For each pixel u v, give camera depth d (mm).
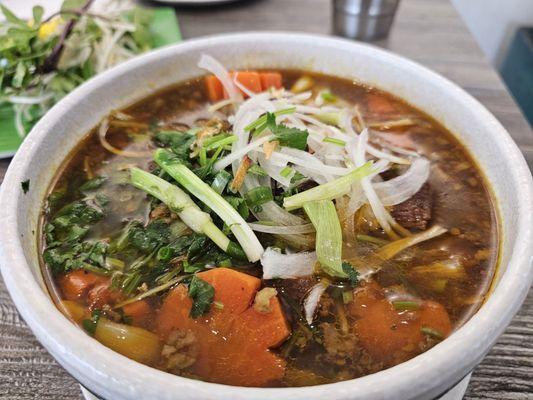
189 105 225
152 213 171
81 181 185
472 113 189
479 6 423
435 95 206
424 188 182
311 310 146
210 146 175
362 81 231
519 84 414
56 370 154
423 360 107
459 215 173
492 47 450
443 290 151
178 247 159
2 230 136
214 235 156
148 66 217
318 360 136
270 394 100
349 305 147
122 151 199
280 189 172
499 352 160
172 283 151
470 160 191
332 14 325
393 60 218
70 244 162
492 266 157
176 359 135
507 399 150
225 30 323
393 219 170
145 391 101
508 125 249
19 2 349
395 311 146
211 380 131
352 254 160
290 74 240
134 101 219
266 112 184
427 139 203
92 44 279
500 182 170
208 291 144
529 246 132
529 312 170
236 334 139
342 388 101
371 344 139
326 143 181
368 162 169
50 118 180
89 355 107
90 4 294
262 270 154
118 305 148
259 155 172
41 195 168
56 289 151
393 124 211
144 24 307
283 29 326
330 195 162
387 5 303
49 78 262
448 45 314
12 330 164
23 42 254
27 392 149
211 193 161
